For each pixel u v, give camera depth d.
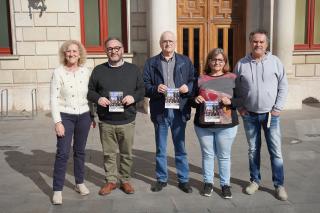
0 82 11.15
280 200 4.94
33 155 6.99
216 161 6.45
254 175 5.20
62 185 4.89
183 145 5.21
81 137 5.00
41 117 10.43
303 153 6.99
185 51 11.78
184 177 5.26
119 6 11.68
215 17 11.78
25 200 5.01
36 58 11.20
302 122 9.62
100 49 11.70
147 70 5.15
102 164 6.46
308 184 5.49
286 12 10.80
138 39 11.61
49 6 11.05
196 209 4.70
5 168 6.27
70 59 4.82
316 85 12.50
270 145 4.99
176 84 5.04
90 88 5.02
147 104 10.86
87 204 4.86
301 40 12.42
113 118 4.97
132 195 5.13
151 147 7.50
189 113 5.18
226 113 4.85
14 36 11.03
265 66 4.84
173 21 10.96
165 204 4.84
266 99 4.86
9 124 9.65
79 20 11.40
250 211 4.64
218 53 4.85
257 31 4.85
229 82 4.86
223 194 5.00
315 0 12.33
